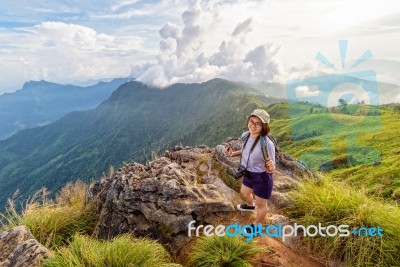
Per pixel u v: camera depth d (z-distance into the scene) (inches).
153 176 275.4
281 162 324.5
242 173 221.1
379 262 202.8
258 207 221.9
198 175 300.2
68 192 323.9
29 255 188.5
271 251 209.0
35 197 282.0
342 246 217.9
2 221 259.1
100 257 186.7
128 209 250.8
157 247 209.6
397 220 222.2
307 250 222.4
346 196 244.5
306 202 251.6
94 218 279.3
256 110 215.0
